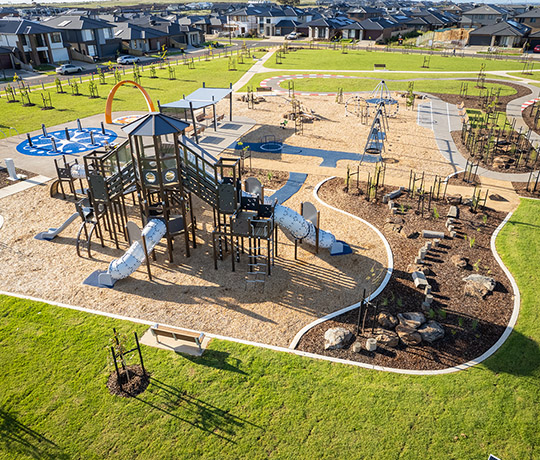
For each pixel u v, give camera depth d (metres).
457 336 13.73
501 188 24.77
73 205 22.91
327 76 60.12
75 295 15.77
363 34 102.12
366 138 33.81
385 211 21.92
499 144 31.67
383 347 13.28
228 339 13.58
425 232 19.50
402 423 10.76
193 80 57.91
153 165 16.73
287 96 48.16
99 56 77.94
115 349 13.04
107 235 20.03
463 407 11.19
